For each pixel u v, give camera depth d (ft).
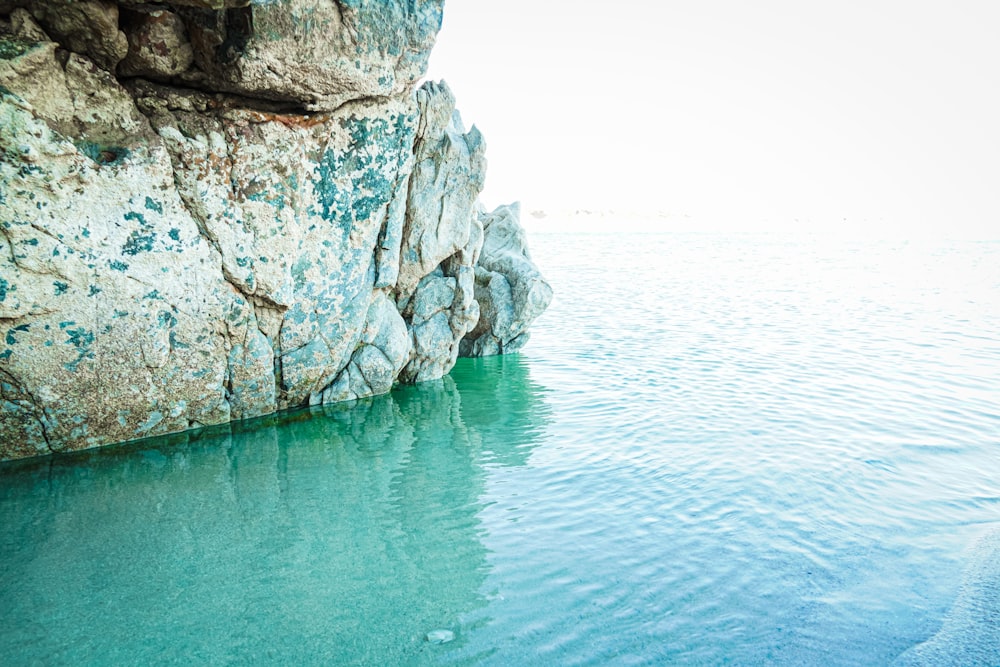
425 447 29.17
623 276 105.50
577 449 29.04
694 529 21.49
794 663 15.05
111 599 16.90
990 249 175.83
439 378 42.01
